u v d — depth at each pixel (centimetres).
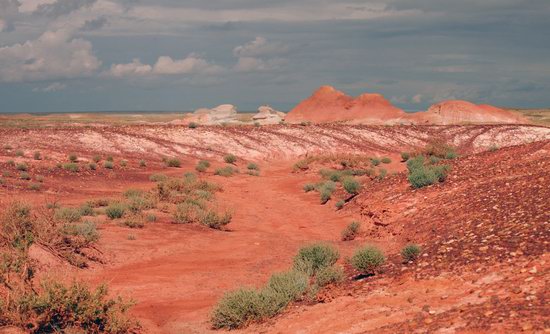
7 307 1031
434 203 2158
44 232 1691
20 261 1202
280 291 1312
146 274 1720
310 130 7681
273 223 2811
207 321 1277
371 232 2192
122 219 2455
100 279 1617
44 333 1035
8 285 1107
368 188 3109
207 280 1662
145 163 5128
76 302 1095
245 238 2312
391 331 927
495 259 1225
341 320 1077
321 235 2428
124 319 1145
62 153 5128
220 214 2728
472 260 1266
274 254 2020
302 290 1341
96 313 1116
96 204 2980
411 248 1470
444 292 1120
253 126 7875
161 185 3066
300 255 1603
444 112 11469
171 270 1775
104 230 2197
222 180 4512
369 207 2416
